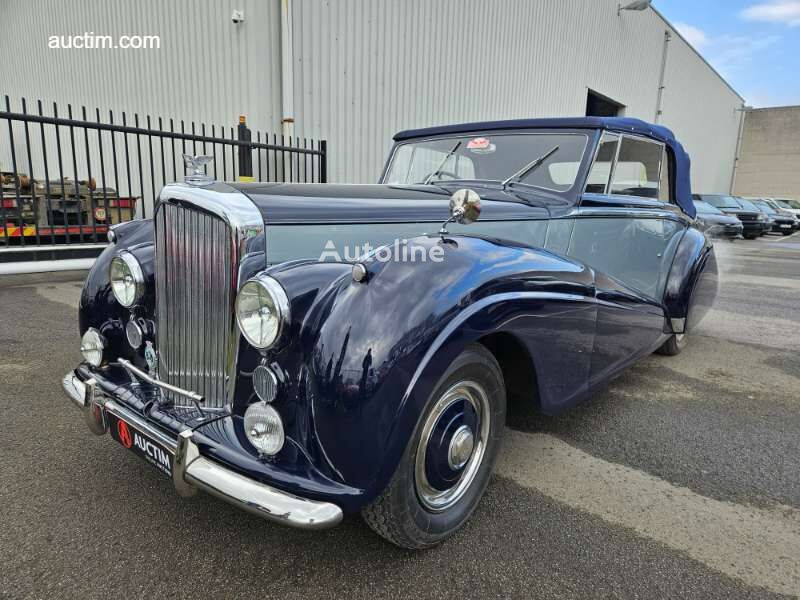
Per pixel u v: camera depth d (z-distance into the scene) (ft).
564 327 7.10
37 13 40.47
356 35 28.19
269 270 5.43
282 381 5.14
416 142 12.05
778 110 122.83
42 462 7.81
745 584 5.84
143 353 7.12
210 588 5.53
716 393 11.72
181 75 28.81
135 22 31.09
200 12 27.07
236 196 5.96
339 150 28.48
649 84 63.31
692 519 7.04
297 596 5.46
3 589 5.40
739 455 8.84
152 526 6.48
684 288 12.48
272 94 26.05
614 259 10.77
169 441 5.49
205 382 6.12
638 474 8.16
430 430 5.80
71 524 6.47
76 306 16.63
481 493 6.74
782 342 16.29
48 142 40.78
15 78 45.44
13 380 10.74
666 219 12.57
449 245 6.10
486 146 10.85
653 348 11.36
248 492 4.86
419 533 5.86
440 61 33.19
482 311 5.72
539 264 6.79
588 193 9.75
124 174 33.50
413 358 5.11
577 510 7.15
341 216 6.67
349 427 4.95
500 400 6.70
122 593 5.42
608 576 5.90
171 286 6.36
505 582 5.75
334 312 5.17
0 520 6.49
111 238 8.14
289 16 24.71
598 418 10.22
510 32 38.60
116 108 33.71
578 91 48.60
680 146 13.03
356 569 5.87
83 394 6.82
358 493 4.98
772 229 81.82
